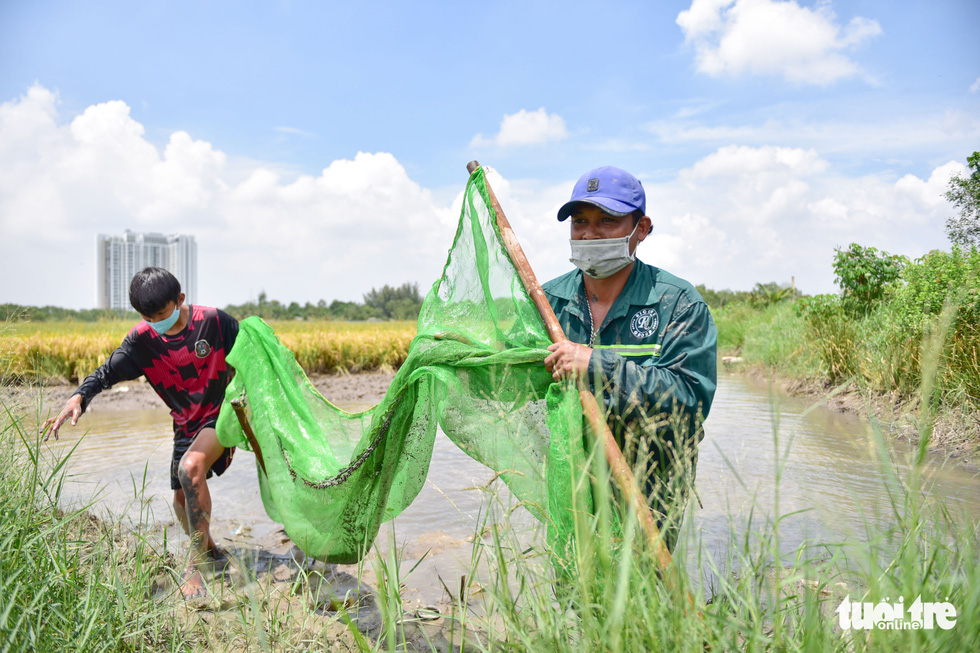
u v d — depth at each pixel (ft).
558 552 7.04
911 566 5.43
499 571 6.74
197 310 12.59
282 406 11.53
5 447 10.32
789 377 36.58
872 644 5.17
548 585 6.43
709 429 23.27
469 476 18.60
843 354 29.53
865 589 5.74
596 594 5.84
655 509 7.49
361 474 10.02
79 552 9.00
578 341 9.53
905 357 19.69
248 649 8.27
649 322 8.93
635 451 7.89
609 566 5.67
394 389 9.59
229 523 15.23
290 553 13.14
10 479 9.57
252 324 11.82
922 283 24.44
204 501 11.68
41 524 9.12
